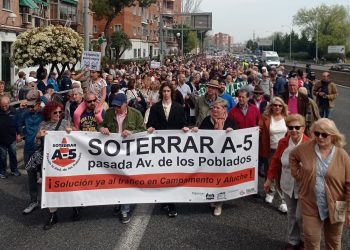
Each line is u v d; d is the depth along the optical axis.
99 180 6.34
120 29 62.16
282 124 7.09
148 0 43.41
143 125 6.62
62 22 38.25
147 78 14.34
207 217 6.52
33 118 6.92
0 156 8.76
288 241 5.42
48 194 6.17
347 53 120.56
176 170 6.51
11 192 7.77
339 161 4.38
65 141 6.19
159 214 6.63
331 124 4.36
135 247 5.39
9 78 27.02
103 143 6.31
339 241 4.59
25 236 5.76
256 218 6.50
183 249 5.34
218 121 6.70
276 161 5.64
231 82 14.72
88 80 12.29
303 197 4.53
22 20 29.19
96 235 5.78
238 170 6.68
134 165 6.41
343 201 4.40
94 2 41.72
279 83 16.56
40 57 18.38
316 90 15.20
